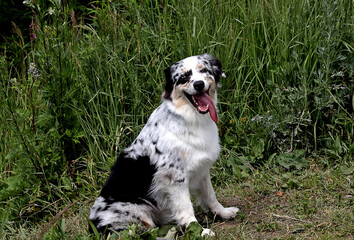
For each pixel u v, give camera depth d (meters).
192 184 2.90
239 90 3.59
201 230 2.70
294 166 3.38
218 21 3.73
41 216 3.26
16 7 5.05
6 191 3.22
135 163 2.85
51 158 3.29
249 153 3.46
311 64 3.58
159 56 3.63
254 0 3.77
